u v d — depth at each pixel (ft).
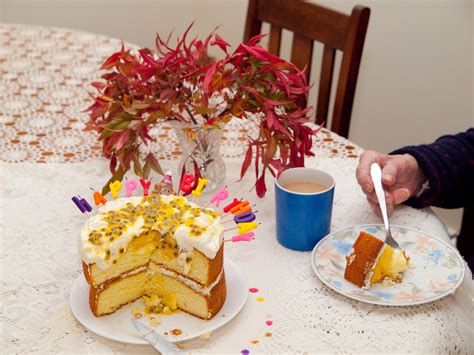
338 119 6.14
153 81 4.11
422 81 8.59
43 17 10.28
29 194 4.58
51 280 3.81
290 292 3.75
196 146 4.38
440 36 8.22
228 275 3.83
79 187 4.67
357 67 6.00
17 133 5.35
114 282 3.53
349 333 3.47
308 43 6.40
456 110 8.43
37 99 5.91
